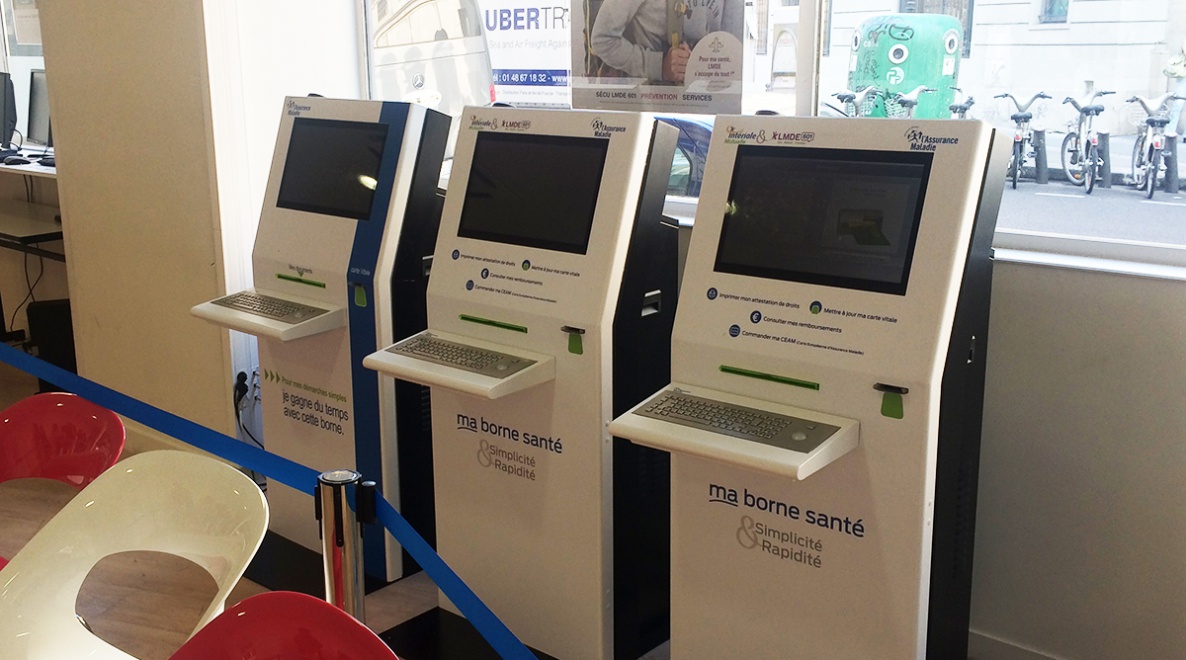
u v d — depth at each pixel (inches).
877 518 85.0
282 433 136.6
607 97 136.1
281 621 57.6
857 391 83.2
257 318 120.9
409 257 122.1
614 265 99.0
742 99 124.0
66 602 73.7
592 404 101.4
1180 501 96.0
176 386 166.4
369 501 81.4
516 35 144.6
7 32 228.4
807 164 87.3
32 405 89.0
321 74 158.7
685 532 97.2
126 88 157.1
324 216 125.1
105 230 168.7
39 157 211.3
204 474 72.4
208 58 144.4
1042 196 107.4
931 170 81.0
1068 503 102.3
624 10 131.3
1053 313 99.4
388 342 121.8
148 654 114.4
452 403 113.9
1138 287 94.3
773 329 87.3
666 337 108.5
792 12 117.4
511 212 106.7
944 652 94.5
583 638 109.6
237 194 151.3
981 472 107.0
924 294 80.5
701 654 99.3
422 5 154.3
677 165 132.7
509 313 105.0
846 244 84.7
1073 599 104.0
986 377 104.6
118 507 74.4
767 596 93.4
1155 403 95.6
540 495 108.7
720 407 87.7
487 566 115.8
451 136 156.9
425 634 118.9
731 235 90.8
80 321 179.5
